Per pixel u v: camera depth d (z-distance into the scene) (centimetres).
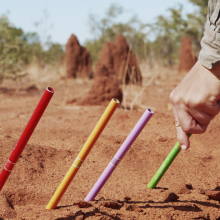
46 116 609
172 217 203
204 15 2583
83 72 1781
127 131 413
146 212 207
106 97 784
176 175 283
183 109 146
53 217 196
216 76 135
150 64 1628
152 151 329
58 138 367
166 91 1147
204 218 205
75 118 524
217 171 296
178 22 2741
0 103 865
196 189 252
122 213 204
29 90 1235
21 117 605
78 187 252
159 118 445
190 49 1906
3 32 1266
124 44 1412
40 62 2692
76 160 196
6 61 1241
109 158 314
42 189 246
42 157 300
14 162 182
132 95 964
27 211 213
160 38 3616
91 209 204
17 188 242
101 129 186
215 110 141
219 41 130
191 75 143
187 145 162
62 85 1471
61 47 4094
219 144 353
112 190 246
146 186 255
